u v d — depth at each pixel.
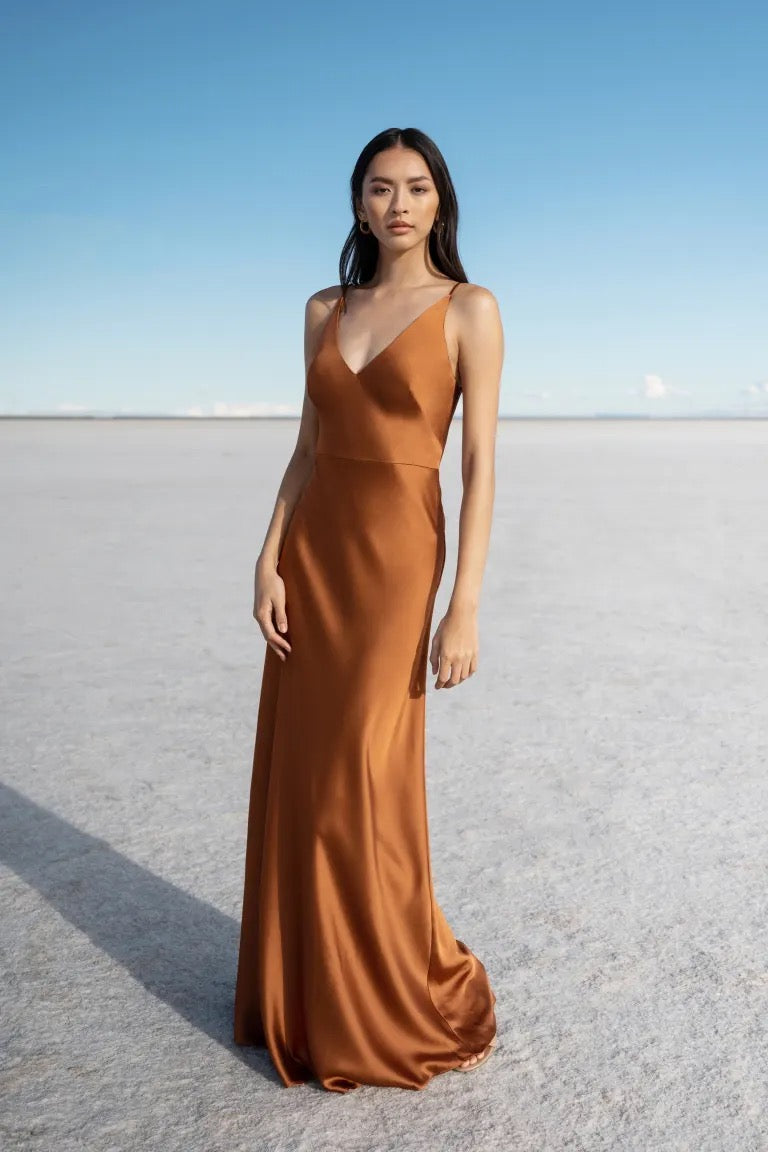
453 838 4.09
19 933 3.37
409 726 2.63
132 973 3.13
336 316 2.67
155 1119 2.46
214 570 10.88
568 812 4.36
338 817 2.54
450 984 2.82
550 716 5.75
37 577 10.46
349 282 2.81
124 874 3.80
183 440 57.66
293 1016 2.62
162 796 4.56
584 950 3.24
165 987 3.06
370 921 2.55
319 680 2.57
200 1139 2.39
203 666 6.85
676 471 28.95
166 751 5.17
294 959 2.62
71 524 15.14
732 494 20.95
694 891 3.64
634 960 3.19
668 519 16.03
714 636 7.76
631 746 5.22
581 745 5.24
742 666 6.85
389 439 2.56
